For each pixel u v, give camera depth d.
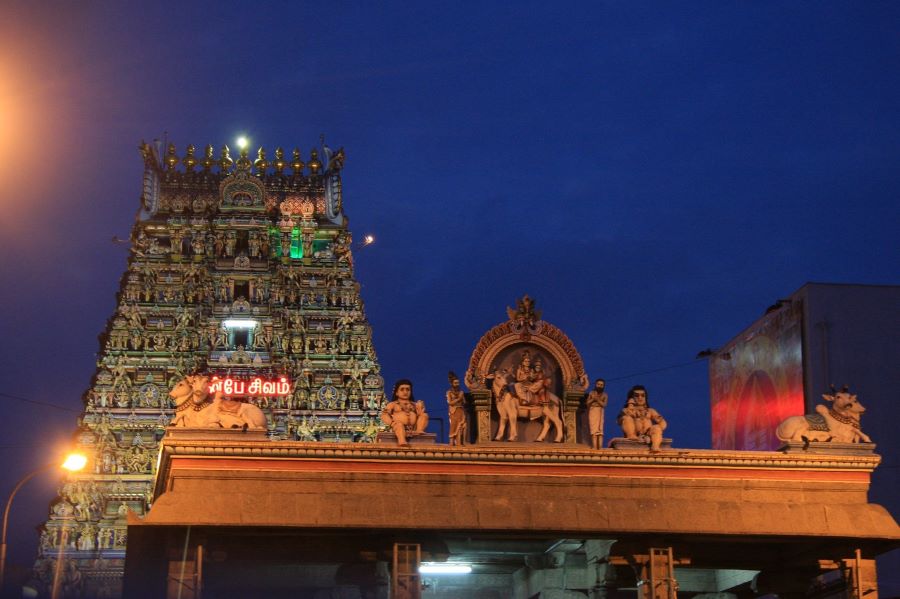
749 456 60.22
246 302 130.88
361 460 57.81
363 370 130.88
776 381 91.62
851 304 88.12
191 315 130.88
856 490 61.06
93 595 120.50
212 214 135.12
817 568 64.25
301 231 135.62
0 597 58.78
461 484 58.31
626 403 61.38
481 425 60.09
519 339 61.22
